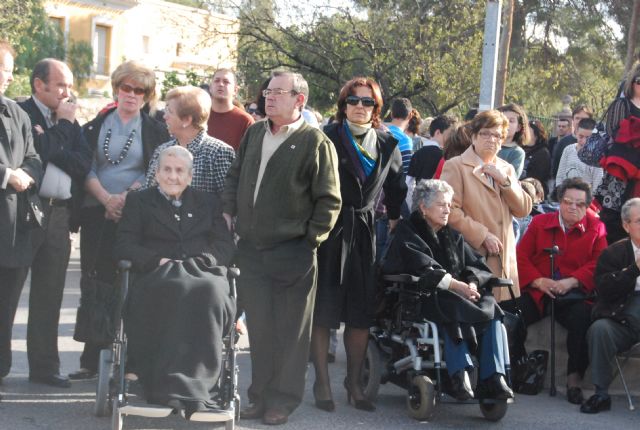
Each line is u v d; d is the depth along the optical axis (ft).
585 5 93.50
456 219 24.63
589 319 25.94
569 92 93.71
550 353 27.17
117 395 19.34
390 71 79.20
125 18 152.56
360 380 23.61
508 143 30.30
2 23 91.56
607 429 22.95
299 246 21.63
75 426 20.67
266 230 21.65
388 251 23.73
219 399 20.36
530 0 94.68
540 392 26.76
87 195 24.16
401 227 23.67
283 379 21.63
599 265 25.53
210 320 19.57
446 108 76.79
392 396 25.18
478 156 25.43
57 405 22.29
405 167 30.81
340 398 24.47
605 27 93.76
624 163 27.35
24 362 26.53
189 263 20.39
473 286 22.90
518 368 25.55
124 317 19.98
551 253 26.37
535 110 94.79
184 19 97.86
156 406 18.89
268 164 21.75
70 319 33.22
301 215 21.68
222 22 88.38
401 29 78.28
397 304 23.57
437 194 23.38
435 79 74.84
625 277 24.81
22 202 22.13
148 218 21.38
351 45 81.05
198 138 23.21
